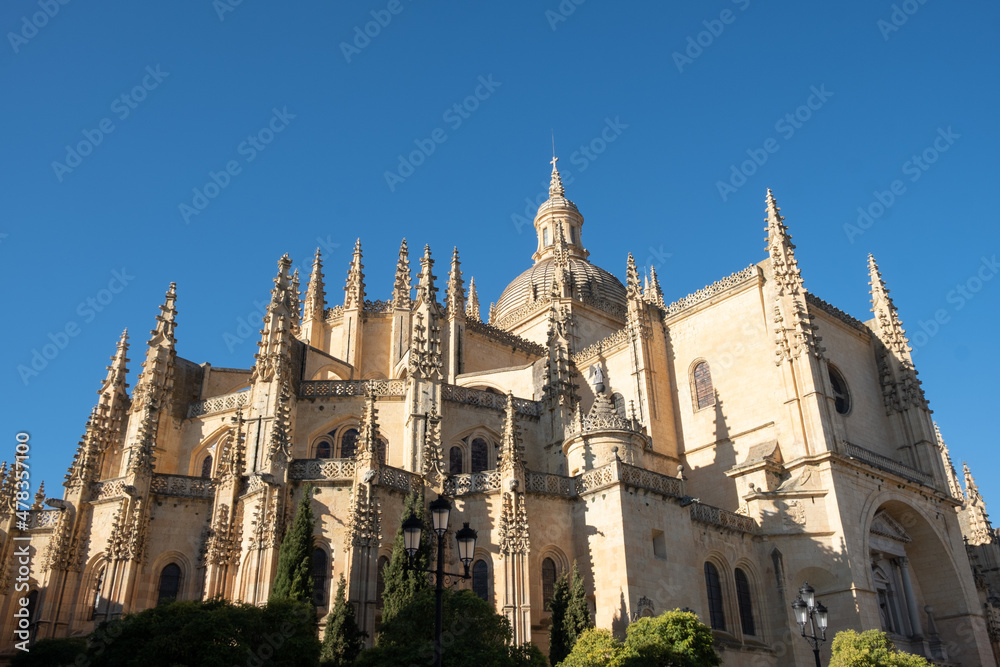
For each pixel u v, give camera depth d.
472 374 61.62
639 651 34.53
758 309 57.88
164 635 30.06
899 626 53.16
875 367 63.78
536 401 56.06
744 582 49.31
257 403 48.16
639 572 41.97
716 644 44.22
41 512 46.97
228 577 41.16
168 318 55.06
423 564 38.50
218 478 44.06
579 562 43.91
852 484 52.12
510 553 41.47
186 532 43.78
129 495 43.03
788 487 51.50
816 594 49.41
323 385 51.94
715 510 49.22
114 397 52.56
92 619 42.78
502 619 35.22
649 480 44.97
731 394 57.69
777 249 57.44
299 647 31.95
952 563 56.97
